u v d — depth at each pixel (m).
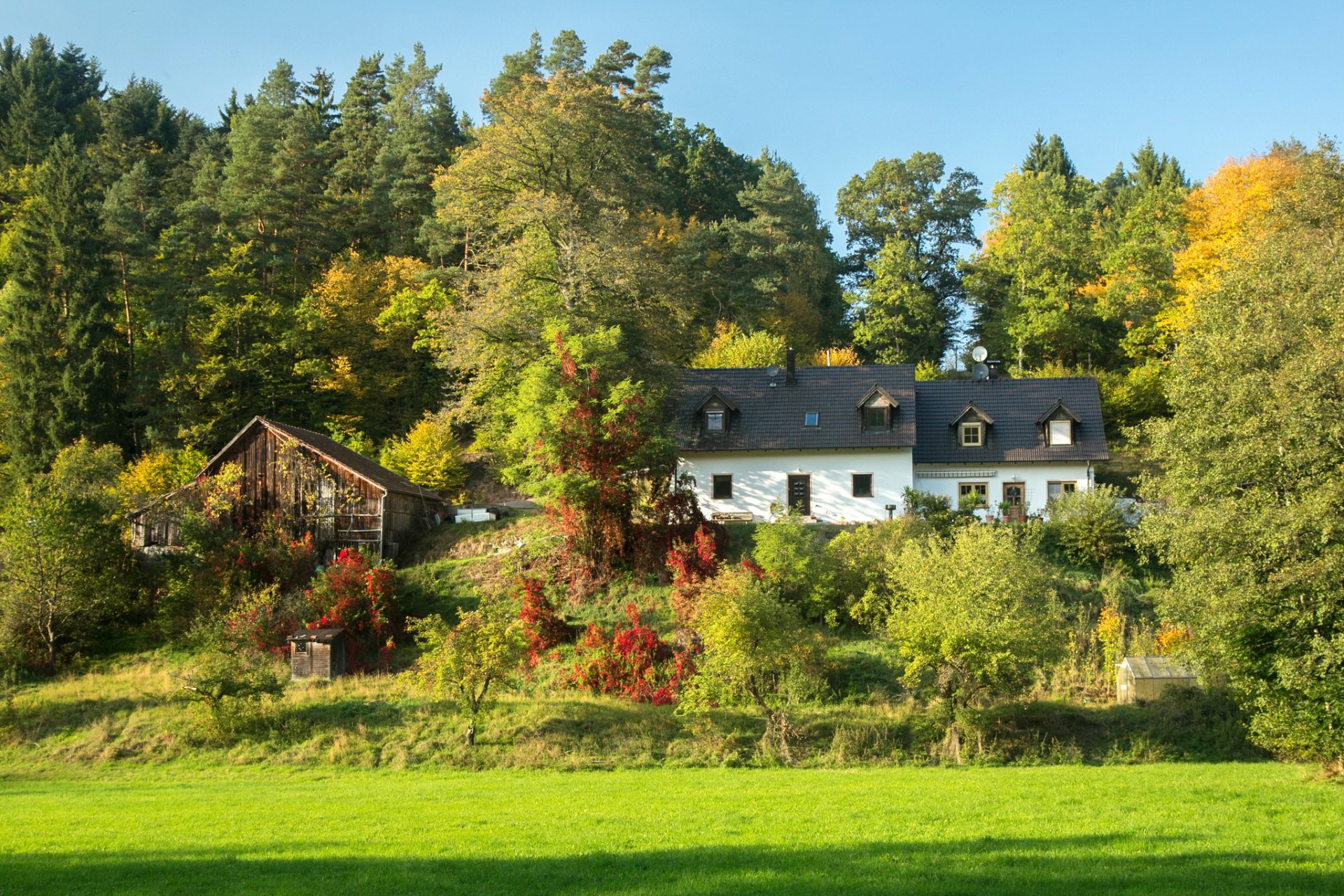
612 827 16.23
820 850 14.26
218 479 42.31
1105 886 12.41
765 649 25.88
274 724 27.80
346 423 60.78
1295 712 19.91
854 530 40.28
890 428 45.81
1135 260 61.31
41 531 35.53
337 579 36.19
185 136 95.75
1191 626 22.00
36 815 18.75
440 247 66.31
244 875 13.61
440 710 28.23
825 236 88.69
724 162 93.56
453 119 87.69
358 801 19.86
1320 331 20.41
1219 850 13.95
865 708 28.41
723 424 47.06
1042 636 25.69
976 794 18.78
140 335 61.75
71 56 113.38
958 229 82.88
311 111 95.50
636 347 46.34
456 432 61.75
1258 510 20.11
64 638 36.66
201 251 65.06
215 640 29.95
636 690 29.86
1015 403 48.38
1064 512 39.38
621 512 38.72
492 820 17.12
